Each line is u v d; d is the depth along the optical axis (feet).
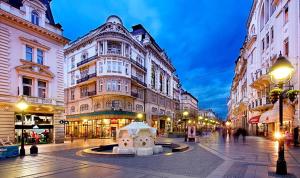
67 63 159.53
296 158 40.91
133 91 146.41
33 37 83.35
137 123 53.98
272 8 99.19
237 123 205.98
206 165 34.99
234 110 230.89
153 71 176.65
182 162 37.96
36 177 28.48
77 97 148.56
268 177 26.63
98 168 33.50
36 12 84.84
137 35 170.50
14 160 42.83
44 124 84.38
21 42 78.84
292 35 74.38
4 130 70.95
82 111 143.64
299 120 67.21
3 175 29.89
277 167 28.50
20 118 76.79
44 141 84.07
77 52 151.53
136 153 48.49
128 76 133.80
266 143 75.61
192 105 338.75
